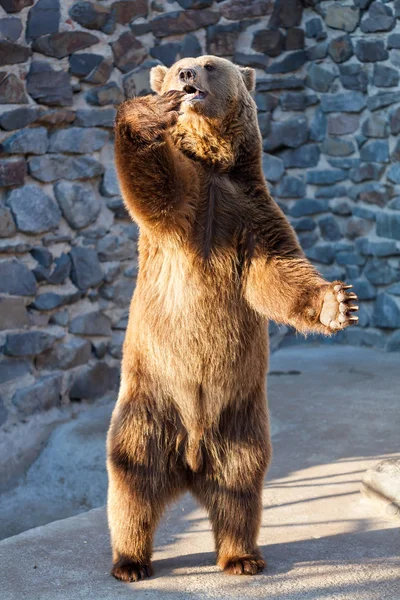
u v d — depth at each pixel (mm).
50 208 7828
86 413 8039
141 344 3984
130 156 3457
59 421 7762
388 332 10094
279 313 3629
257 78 10008
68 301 7957
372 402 7695
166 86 4250
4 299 7461
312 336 10523
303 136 10320
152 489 4008
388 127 9828
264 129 10203
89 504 6672
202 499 4129
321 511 5141
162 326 3889
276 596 3857
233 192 3855
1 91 7523
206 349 3859
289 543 4605
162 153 3465
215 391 3924
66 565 4332
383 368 9133
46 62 7820
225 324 3842
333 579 4051
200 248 3783
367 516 5039
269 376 8906
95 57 8133
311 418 7215
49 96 7797
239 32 9734
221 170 3947
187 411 3961
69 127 7988
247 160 4020
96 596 3904
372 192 10016
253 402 4031
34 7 7719
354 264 10281
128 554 4086
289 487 5602
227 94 3953
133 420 3994
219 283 3803
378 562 4273
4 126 7535
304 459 6184
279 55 10047
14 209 7570
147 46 8695
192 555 4469
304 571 4152
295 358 9758
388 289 10047
